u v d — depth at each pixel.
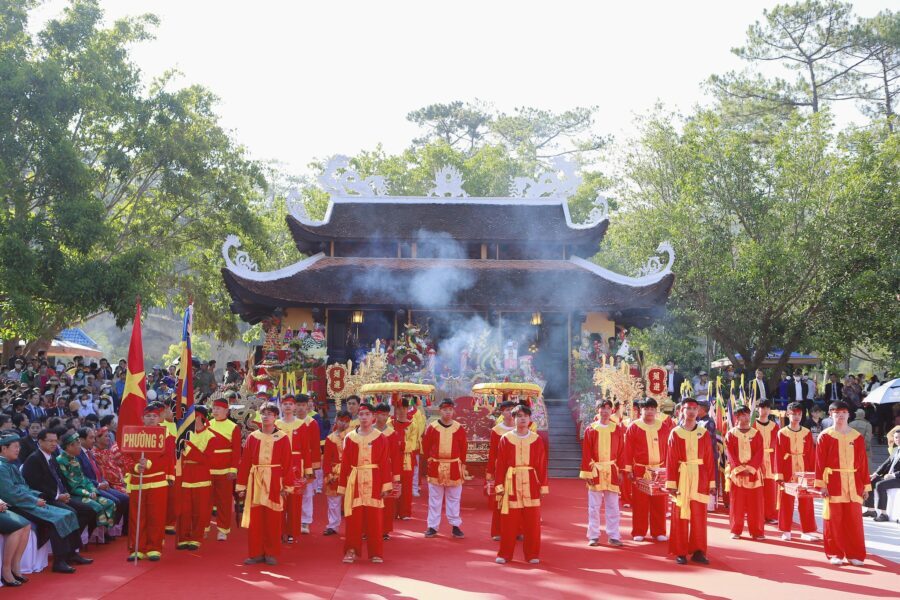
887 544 15.04
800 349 37.75
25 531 11.27
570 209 49.34
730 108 50.56
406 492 17.08
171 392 25.08
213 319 42.12
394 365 26.22
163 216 39.56
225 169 39.91
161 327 66.25
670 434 13.27
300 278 30.84
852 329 35.88
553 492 21.34
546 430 22.17
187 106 38.78
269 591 10.82
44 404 20.56
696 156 39.53
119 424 13.65
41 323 31.17
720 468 18.78
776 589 11.13
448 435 15.16
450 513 15.07
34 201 32.34
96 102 30.95
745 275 36.50
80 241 27.69
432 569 12.24
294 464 13.98
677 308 39.88
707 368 44.06
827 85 49.66
